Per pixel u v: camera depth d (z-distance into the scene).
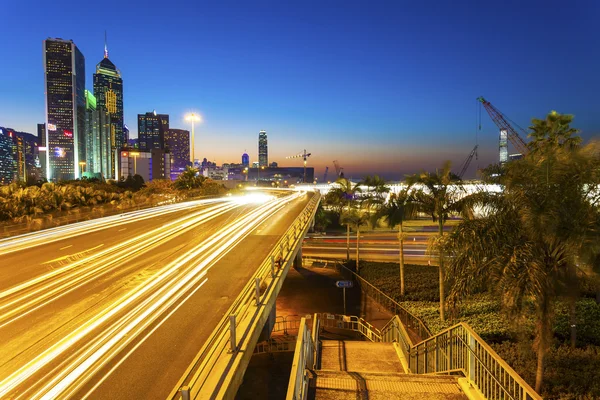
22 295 12.30
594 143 9.39
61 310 10.91
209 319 10.12
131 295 12.20
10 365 7.91
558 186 9.54
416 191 21.86
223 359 7.29
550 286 9.42
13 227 24.80
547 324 10.09
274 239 22.48
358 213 33.38
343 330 21.42
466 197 15.99
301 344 6.82
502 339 16.28
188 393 4.96
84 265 16.22
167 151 169.62
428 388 7.23
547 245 9.90
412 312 21.44
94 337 9.13
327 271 34.91
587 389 10.94
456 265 10.59
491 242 10.07
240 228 27.42
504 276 9.38
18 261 17.08
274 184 194.25
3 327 9.79
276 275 12.98
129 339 8.98
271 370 16.66
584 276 9.92
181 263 16.48
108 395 6.79
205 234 24.62
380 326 21.20
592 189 9.35
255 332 8.88
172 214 38.03
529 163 10.18
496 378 6.37
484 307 20.00
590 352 13.66
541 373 10.62
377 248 46.19
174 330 9.45
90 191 37.06
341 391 7.08
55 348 8.59
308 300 26.77
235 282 13.53
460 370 7.77
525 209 9.69
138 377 7.34
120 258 17.52
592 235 8.90
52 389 7.03
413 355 11.17
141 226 28.66
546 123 23.95
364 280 27.66
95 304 11.39
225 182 175.75
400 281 27.33
